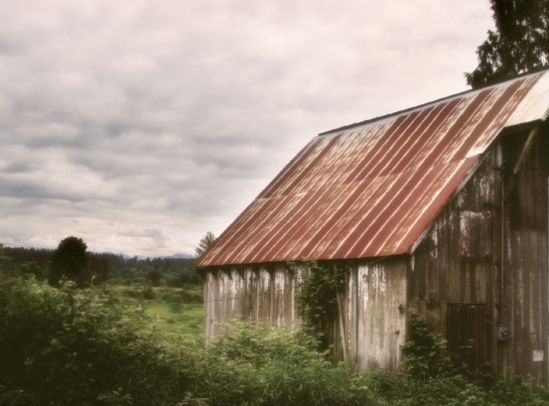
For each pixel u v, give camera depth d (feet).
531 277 45.24
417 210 42.37
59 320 28.99
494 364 42.09
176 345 34.24
